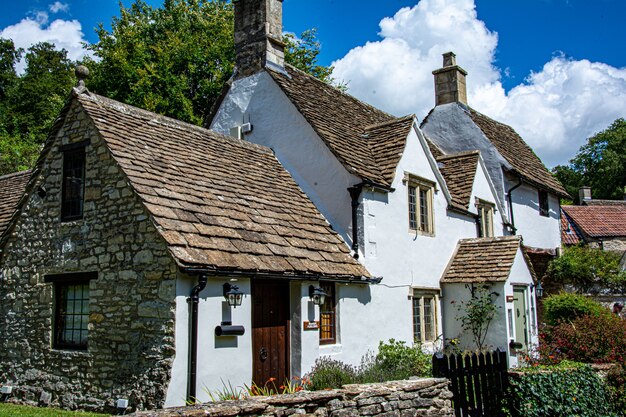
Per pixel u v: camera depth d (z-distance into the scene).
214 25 28.97
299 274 9.78
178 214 8.93
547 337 13.49
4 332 10.60
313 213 12.41
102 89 27.11
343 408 6.46
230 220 9.77
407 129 14.52
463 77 22.41
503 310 14.24
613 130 53.84
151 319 8.30
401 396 7.18
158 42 28.11
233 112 15.35
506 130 25.39
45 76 45.22
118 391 8.51
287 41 29.56
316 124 13.35
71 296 9.88
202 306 8.30
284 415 5.83
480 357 8.62
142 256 8.59
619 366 10.58
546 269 22.19
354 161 12.92
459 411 8.01
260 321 9.80
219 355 8.48
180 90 25.94
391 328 12.92
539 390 8.88
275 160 13.97
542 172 23.97
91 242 9.46
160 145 10.88
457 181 17.84
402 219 13.84
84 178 9.93
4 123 39.56
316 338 10.50
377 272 12.59
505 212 19.92
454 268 15.56
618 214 36.47
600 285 21.06
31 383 9.93
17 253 10.73
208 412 5.12
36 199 10.62
